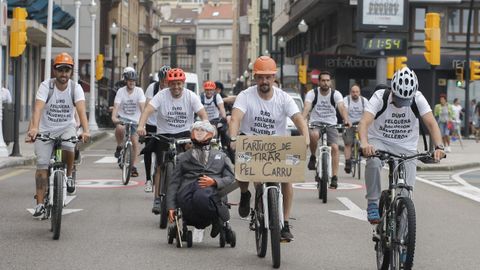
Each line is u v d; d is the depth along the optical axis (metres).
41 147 11.04
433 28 25.98
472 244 10.45
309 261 9.16
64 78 10.91
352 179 19.25
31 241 10.20
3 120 23.16
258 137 8.84
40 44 49.22
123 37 85.69
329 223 12.07
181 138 11.91
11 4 36.53
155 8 122.88
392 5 38.78
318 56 49.97
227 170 9.60
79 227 11.37
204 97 20.39
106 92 58.91
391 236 7.88
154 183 12.72
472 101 49.19
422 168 23.39
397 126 8.52
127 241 10.28
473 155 29.16
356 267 8.85
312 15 56.47
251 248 9.92
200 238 10.52
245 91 9.30
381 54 39.03
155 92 14.77
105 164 23.03
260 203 9.23
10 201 14.05
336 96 15.27
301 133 9.12
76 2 39.72
